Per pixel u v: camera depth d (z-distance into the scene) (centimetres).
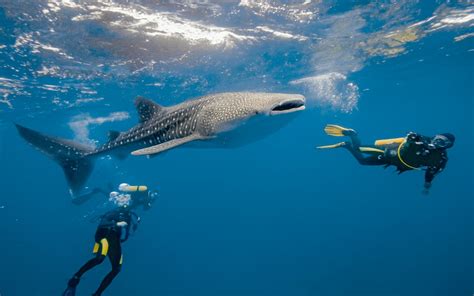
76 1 889
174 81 1839
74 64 1432
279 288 3375
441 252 4159
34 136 731
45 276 3844
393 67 2223
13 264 4344
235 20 1088
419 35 1554
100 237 799
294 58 1652
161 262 4259
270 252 4612
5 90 1792
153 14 996
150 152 487
